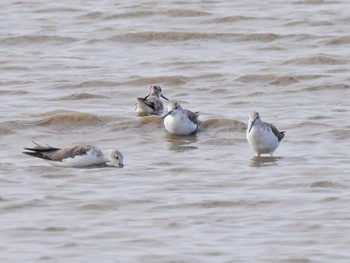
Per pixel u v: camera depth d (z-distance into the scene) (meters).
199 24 37.62
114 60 33.19
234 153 23.02
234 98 28.33
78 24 38.00
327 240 16.92
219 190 19.91
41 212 18.61
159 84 29.86
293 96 28.36
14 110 26.81
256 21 37.84
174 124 24.52
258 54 33.59
